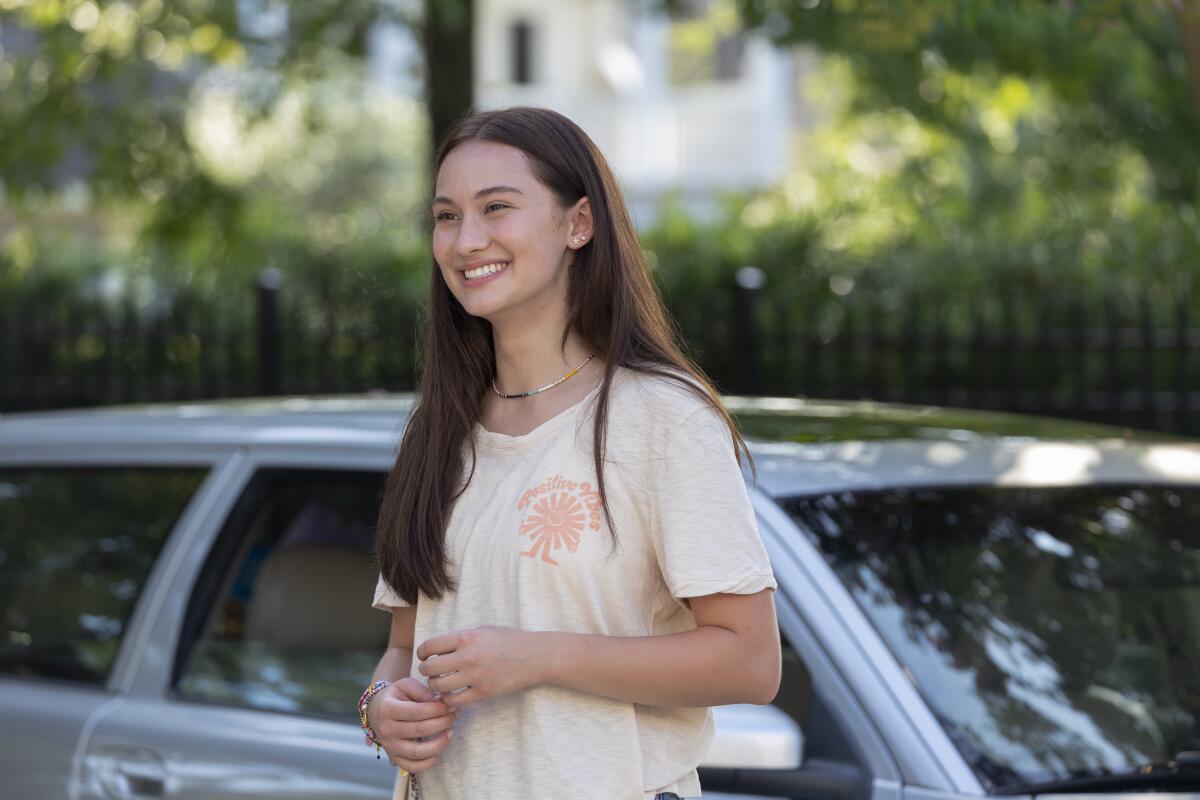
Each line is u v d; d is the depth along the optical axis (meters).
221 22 14.55
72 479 5.49
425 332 3.48
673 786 3.10
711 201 30.56
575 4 34.59
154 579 5.06
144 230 16.33
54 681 5.15
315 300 14.33
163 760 4.71
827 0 11.73
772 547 4.00
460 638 2.91
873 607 3.96
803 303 13.38
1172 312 11.98
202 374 12.71
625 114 31.72
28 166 15.33
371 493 4.75
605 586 3.01
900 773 3.65
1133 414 11.00
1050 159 17.59
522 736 3.04
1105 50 12.98
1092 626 4.17
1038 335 11.08
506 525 3.08
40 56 14.82
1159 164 15.21
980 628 4.03
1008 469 4.63
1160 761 3.90
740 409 5.23
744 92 30.59
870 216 15.15
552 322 3.21
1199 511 4.66
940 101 15.39
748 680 3.00
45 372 13.28
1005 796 3.64
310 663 4.68
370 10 15.15
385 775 4.27
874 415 5.20
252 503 4.99
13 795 5.00
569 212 3.19
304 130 17.73
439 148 3.29
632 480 3.02
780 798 3.74
